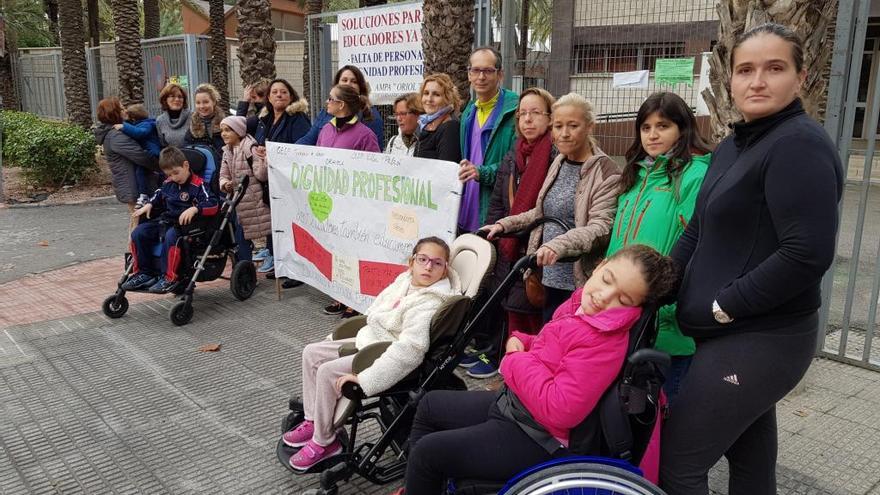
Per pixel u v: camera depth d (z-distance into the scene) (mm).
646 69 4965
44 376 4445
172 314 5324
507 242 3988
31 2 33250
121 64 13711
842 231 7906
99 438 3637
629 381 2137
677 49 4805
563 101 3549
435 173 4332
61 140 11523
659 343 2633
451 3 5770
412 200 4492
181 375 4445
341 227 5074
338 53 7895
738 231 2084
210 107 6656
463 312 2959
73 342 5059
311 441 3068
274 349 4891
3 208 10375
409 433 2980
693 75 4648
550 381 2232
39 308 5902
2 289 6500
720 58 3590
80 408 3986
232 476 3270
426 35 5969
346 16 7641
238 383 4320
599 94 5258
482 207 4547
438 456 2346
